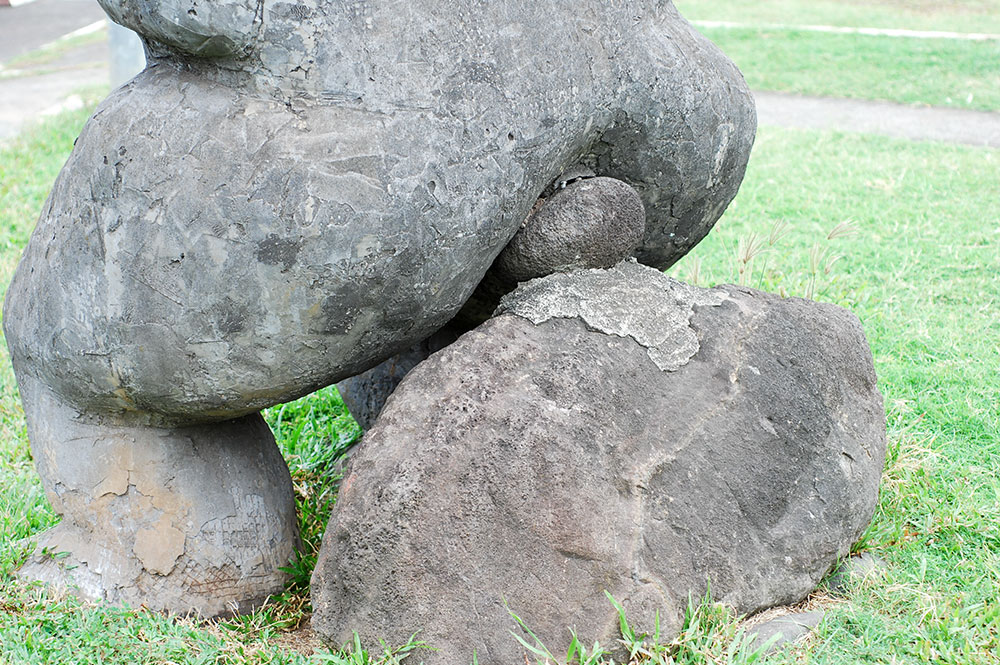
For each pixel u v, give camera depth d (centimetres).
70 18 1903
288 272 236
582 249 275
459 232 248
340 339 249
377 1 237
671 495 258
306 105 235
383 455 245
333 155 234
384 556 240
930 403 405
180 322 240
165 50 245
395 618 243
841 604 283
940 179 735
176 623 270
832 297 504
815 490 280
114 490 274
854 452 289
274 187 232
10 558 300
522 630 242
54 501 283
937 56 1205
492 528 242
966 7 1630
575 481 245
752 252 446
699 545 259
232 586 281
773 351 283
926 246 597
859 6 1648
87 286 246
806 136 875
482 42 246
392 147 237
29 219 677
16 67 1387
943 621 270
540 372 254
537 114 254
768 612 276
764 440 273
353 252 237
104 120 248
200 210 233
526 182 258
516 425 245
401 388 256
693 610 255
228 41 230
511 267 281
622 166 289
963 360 444
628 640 244
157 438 273
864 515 291
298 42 232
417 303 252
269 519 289
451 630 241
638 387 262
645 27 281
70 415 274
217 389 249
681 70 286
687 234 321
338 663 243
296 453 400
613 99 271
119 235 240
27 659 256
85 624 267
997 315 494
